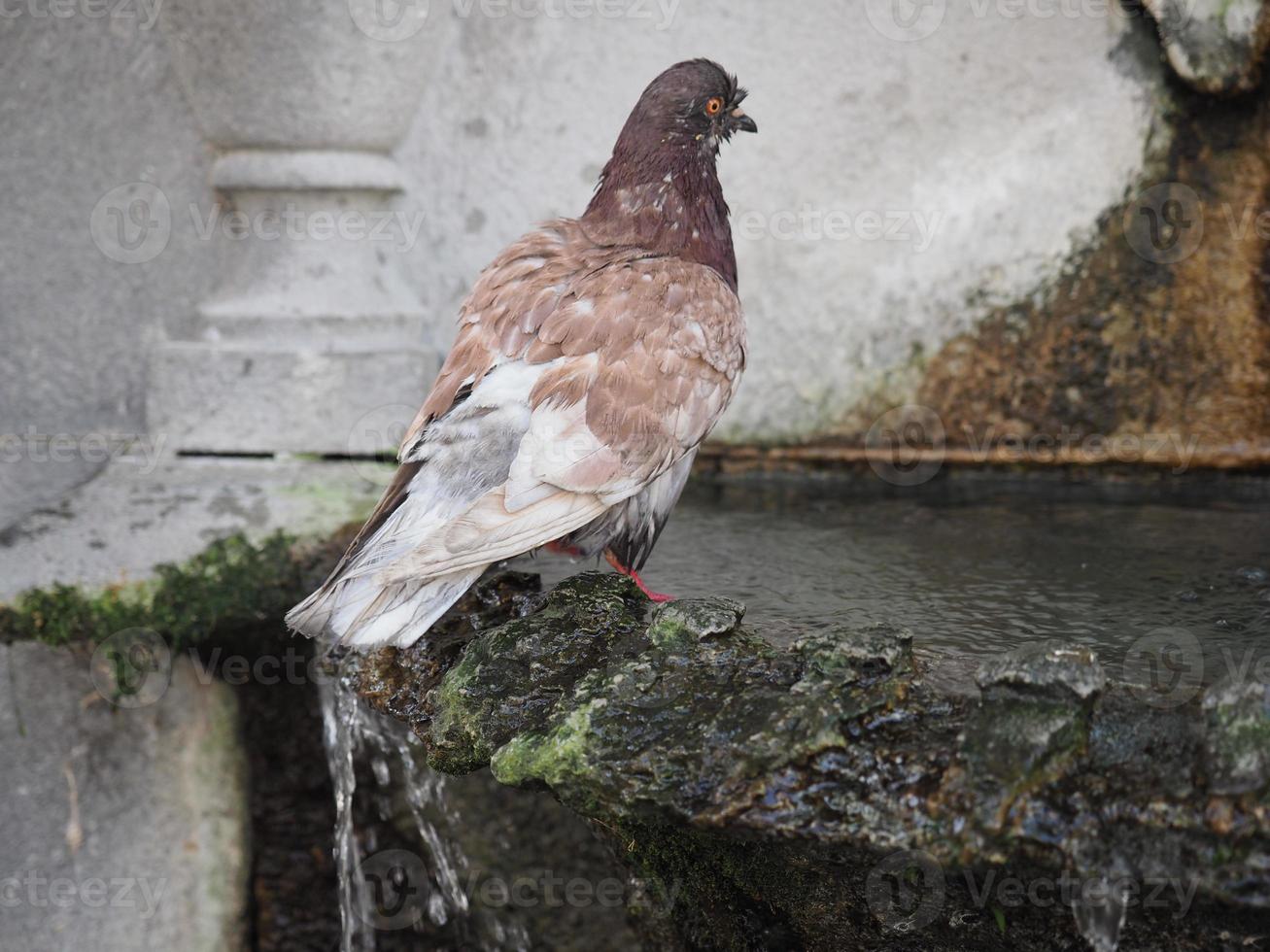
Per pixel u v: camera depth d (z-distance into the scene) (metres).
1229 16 4.08
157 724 4.41
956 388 4.83
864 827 2.02
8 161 4.54
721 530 4.09
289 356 4.32
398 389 4.41
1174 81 4.39
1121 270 4.59
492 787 4.09
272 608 4.04
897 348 4.84
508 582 3.20
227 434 4.33
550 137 4.78
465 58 4.70
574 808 2.36
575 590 2.88
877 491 4.74
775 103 4.71
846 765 2.08
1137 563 3.52
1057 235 4.62
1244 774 1.88
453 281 4.84
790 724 2.14
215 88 4.43
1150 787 1.94
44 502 4.61
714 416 3.10
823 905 2.42
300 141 4.48
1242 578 3.32
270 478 4.24
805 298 4.86
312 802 4.44
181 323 4.64
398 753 4.12
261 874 4.51
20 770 4.50
